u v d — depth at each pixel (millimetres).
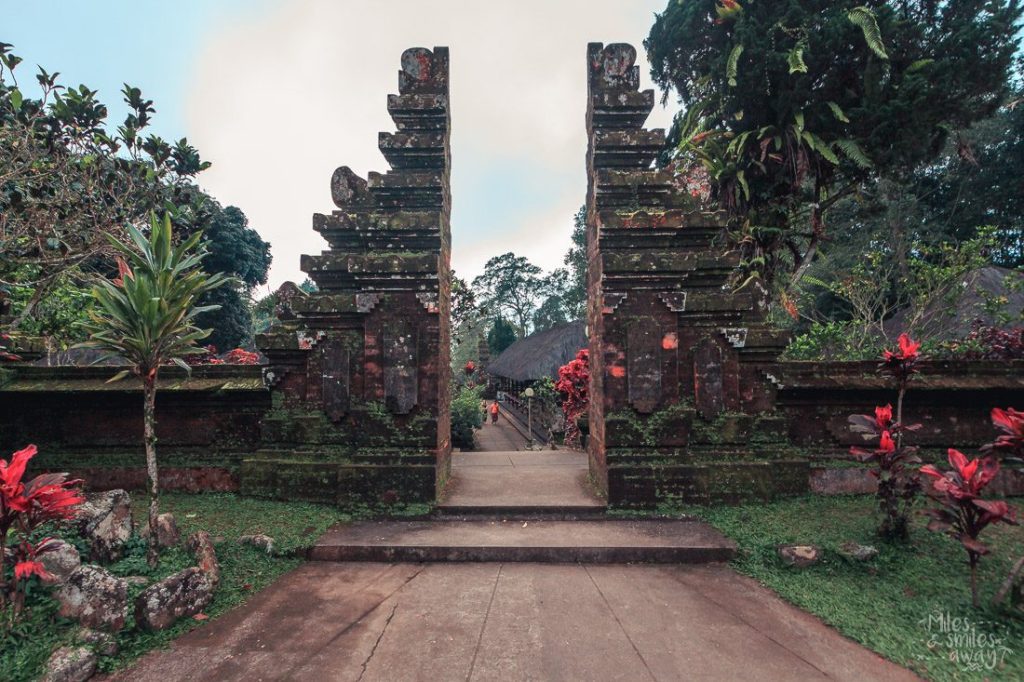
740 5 8656
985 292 8531
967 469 3049
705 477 4895
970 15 8094
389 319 5121
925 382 5215
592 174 5762
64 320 6125
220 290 17531
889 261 14242
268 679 2486
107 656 2600
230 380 5617
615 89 5555
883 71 7828
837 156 8688
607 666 2582
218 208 17344
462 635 2900
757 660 2627
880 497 3924
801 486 5098
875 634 2799
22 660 2404
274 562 3895
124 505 3793
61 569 3016
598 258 5328
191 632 2934
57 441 5656
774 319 10102
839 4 8133
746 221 8945
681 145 9500
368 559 4027
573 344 20656
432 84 5504
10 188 4746
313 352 5355
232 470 5457
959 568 3498
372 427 5062
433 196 5410
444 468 5598
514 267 53656
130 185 5484
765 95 8516
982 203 15547
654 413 5000
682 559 3957
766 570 3713
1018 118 14609
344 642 2824
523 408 21297
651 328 5043
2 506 2557
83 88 5070
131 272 3551
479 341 35719
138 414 5668
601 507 4793
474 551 4023
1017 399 5301
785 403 5375
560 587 3535
